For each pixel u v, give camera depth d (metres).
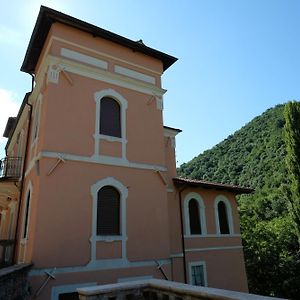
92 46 12.34
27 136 13.45
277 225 31.38
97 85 12.03
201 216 16.11
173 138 17.53
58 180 9.98
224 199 17.70
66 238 9.56
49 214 9.48
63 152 10.36
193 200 16.34
